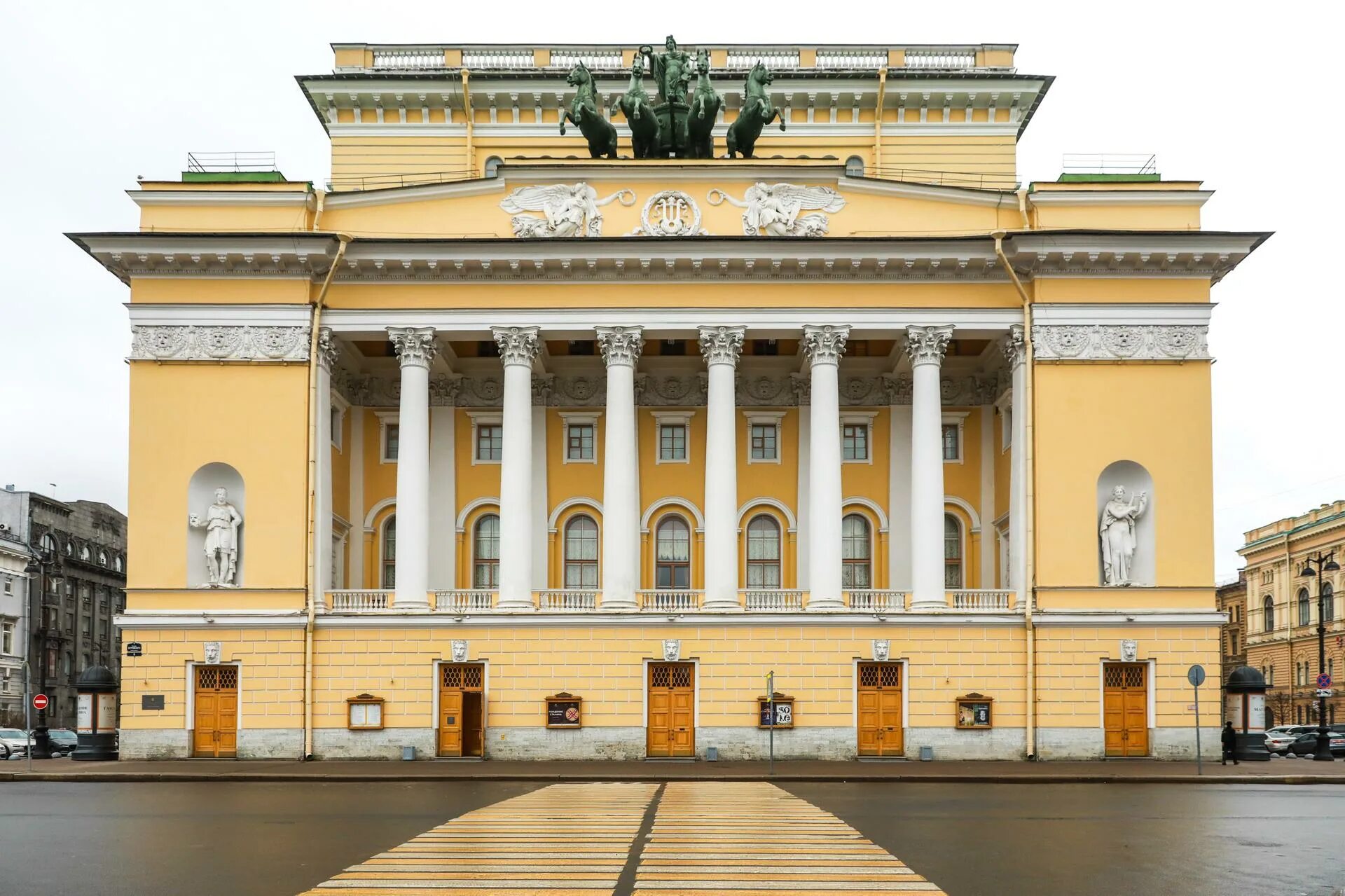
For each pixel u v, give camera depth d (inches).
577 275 1440.7
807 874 562.9
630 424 1434.5
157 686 1385.3
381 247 1419.8
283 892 524.7
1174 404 1412.4
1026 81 1739.7
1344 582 3154.5
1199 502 1402.6
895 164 1753.2
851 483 1608.0
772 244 1416.1
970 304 1440.7
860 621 1392.7
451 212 1457.9
